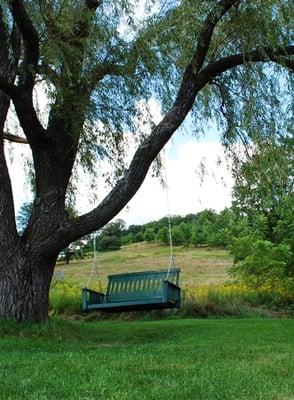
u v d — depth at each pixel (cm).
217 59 848
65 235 785
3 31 753
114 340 776
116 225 3612
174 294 962
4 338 702
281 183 864
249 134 845
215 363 534
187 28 776
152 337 807
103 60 809
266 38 796
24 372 474
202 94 916
